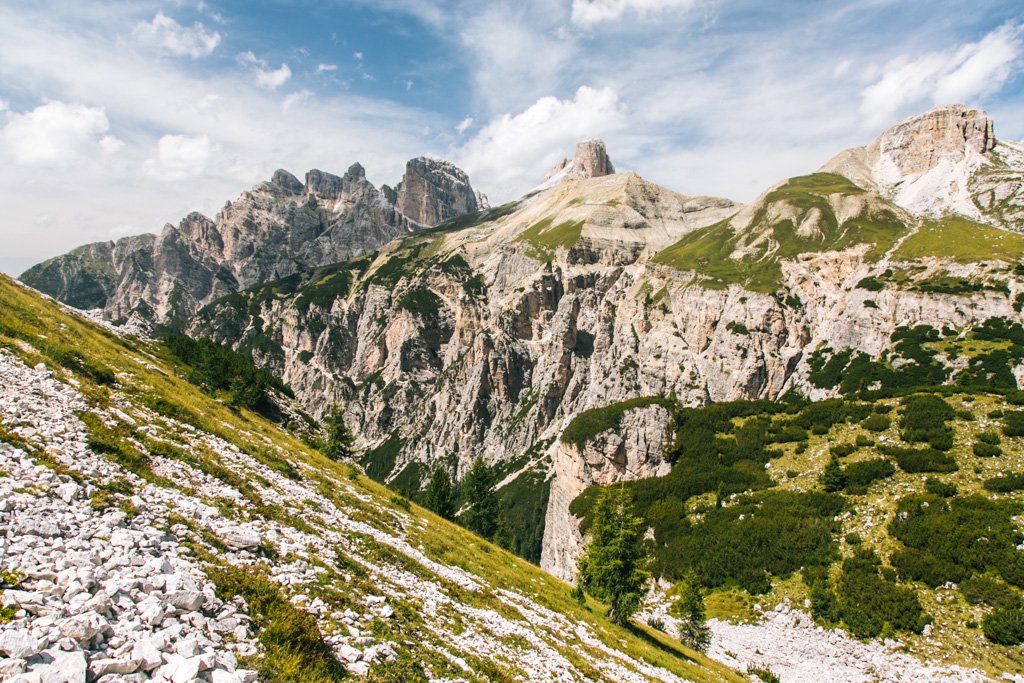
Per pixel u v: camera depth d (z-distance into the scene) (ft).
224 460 95.91
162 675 31.14
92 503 49.06
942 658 166.09
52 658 27.89
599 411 393.50
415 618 66.33
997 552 187.11
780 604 211.20
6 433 55.98
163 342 304.50
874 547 213.87
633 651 123.03
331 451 240.32
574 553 337.11
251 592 47.91
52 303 185.37
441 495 302.66
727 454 319.88
